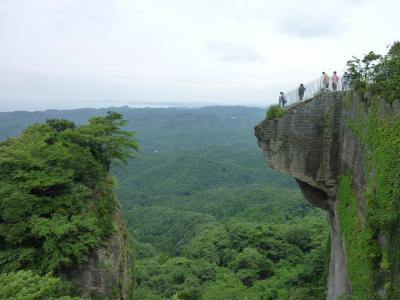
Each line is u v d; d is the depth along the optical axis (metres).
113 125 24.48
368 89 15.96
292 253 49.53
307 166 19.47
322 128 19.19
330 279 21.48
